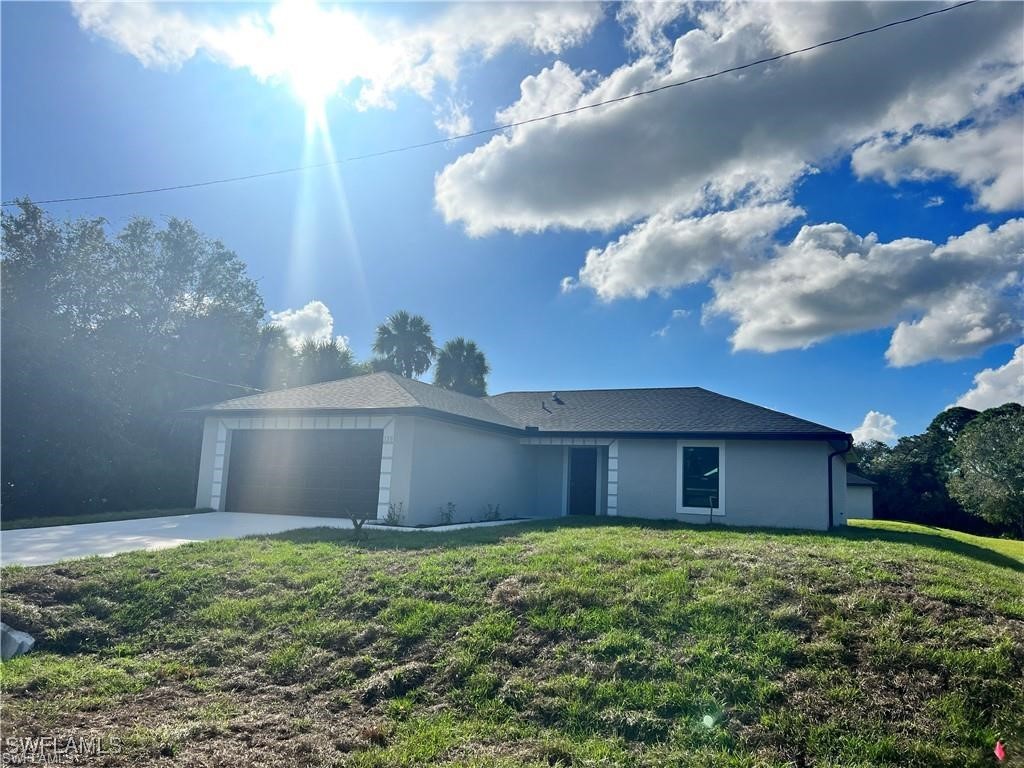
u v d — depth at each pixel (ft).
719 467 53.88
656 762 13.85
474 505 53.98
